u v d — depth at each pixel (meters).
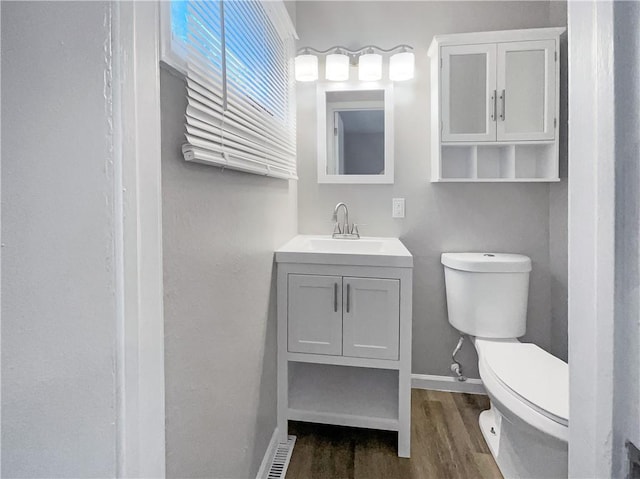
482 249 2.17
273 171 1.56
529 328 2.14
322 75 2.24
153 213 0.61
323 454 1.65
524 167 2.11
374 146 2.22
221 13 1.06
